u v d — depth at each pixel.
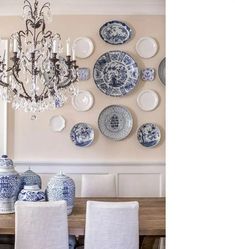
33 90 2.96
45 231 2.02
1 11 3.85
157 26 3.90
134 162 3.88
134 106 3.91
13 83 2.97
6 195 2.45
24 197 2.38
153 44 3.89
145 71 3.89
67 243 2.07
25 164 3.86
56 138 3.89
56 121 3.88
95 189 3.33
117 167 3.88
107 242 2.07
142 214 2.50
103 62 3.90
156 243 3.09
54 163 3.86
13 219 2.31
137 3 3.83
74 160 3.87
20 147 3.87
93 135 3.89
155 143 3.90
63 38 3.87
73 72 2.96
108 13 3.89
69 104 3.88
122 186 3.88
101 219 2.06
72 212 2.53
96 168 3.88
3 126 3.84
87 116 3.90
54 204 2.02
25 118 3.87
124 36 3.90
